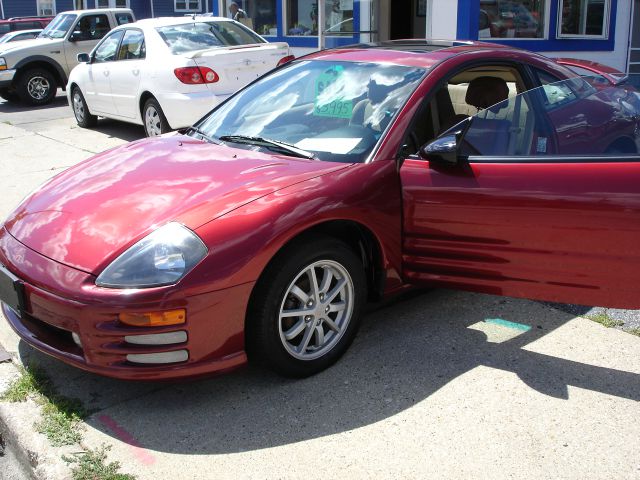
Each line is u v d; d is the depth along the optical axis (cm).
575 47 1064
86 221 312
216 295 284
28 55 1271
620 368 331
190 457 274
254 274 291
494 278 335
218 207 301
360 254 354
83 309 279
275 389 320
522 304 400
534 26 1027
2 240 331
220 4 1423
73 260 293
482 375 327
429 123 372
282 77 438
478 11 959
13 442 296
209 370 292
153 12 2697
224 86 795
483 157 331
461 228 334
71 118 1124
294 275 306
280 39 1309
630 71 1134
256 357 314
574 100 359
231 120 419
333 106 388
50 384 326
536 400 307
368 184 331
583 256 311
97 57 952
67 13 1378
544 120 348
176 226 293
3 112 1223
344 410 303
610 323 374
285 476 263
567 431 286
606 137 328
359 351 351
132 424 296
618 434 283
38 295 294
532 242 319
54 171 753
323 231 331
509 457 271
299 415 300
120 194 327
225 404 309
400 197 345
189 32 859
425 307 398
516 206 317
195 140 405
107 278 281
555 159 317
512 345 354
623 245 301
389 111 364
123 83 876
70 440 284
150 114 842
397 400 309
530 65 415
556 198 309
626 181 297
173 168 351
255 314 302
